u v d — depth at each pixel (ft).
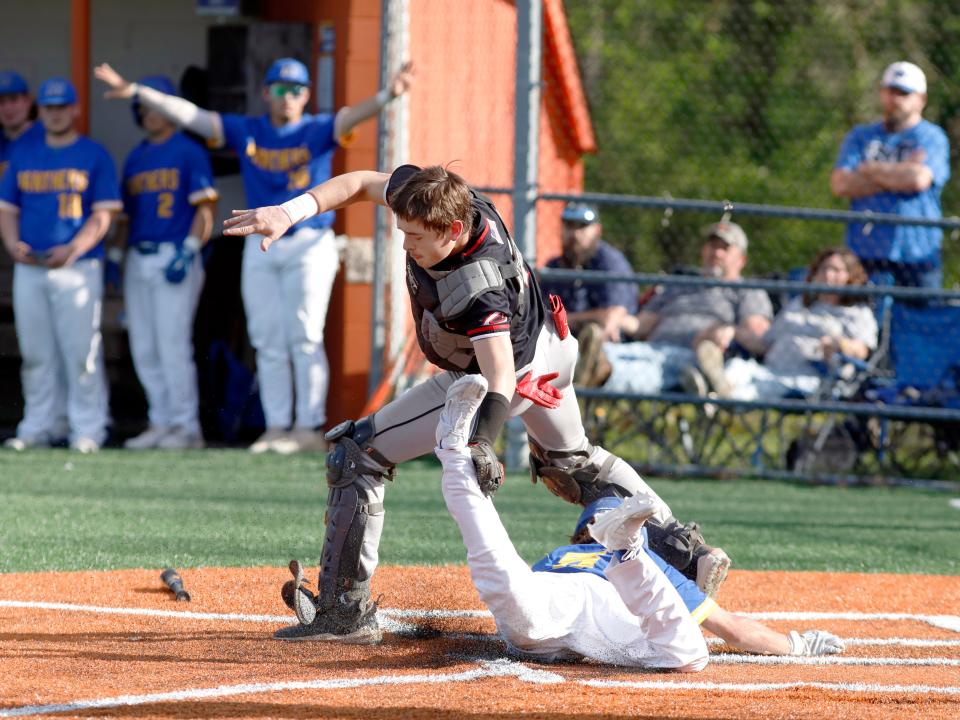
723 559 41.09
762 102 245.65
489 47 134.21
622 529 35.99
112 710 31.22
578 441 42.75
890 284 100.42
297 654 38.68
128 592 48.85
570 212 99.40
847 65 244.83
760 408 93.30
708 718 31.58
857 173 101.81
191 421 102.12
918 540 69.46
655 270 244.22
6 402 114.11
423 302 37.96
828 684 35.81
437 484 84.99
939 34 223.10
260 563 56.03
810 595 52.54
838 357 95.86
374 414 40.86
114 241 109.29
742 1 249.75
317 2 109.29
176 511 70.85
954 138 215.92
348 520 40.16
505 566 37.14
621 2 259.60
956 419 92.27
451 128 124.67
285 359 99.71
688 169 245.45
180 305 99.86
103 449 99.04
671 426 112.06
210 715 30.96
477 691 34.19
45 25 128.06
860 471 98.63
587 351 94.63
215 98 113.80
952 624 47.19
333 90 108.37
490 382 36.86
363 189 40.81
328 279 98.43
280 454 97.14
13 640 39.70
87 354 99.55
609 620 38.40
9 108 102.47
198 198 99.14
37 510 69.97
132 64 125.49
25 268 98.43
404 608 47.03
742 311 99.60
